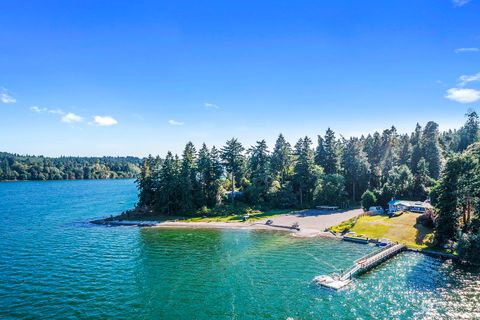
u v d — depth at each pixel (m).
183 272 43.75
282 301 34.56
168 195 89.50
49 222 81.81
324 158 111.81
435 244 52.50
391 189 83.75
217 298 35.47
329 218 78.44
